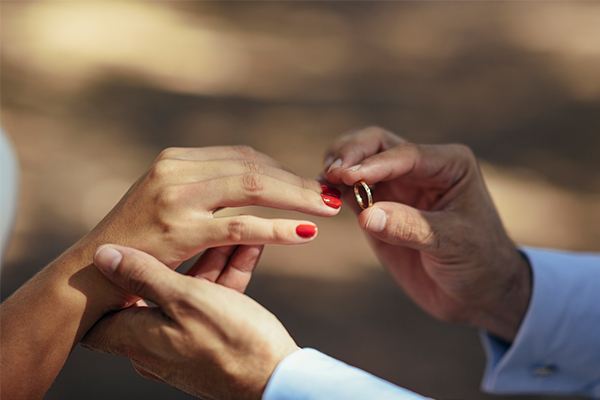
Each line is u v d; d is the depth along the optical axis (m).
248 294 3.40
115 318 1.07
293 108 6.45
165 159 1.16
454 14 10.52
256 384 0.99
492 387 1.56
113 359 2.79
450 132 6.20
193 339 0.99
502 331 1.55
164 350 1.02
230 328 0.98
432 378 2.93
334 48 8.55
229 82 6.99
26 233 3.68
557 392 1.58
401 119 6.45
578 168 5.50
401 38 9.22
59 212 3.96
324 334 3.16
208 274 1.19
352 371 0.96
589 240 4.29
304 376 0.95
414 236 1.25
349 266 3.75
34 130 5.15
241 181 1.11
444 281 1.45
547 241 4.21
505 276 1.44
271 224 1.06
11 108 5.50
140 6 9.16
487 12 10.66
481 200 1.39
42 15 8.16
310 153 5.39
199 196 1.10
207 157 1.20
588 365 1.50
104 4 8.98
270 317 1.01
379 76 7.66
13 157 1.54
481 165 5.43
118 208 1.15
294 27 9.27
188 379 1.04
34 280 1.14
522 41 9.25
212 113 6.10
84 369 2.69
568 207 4.75
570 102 7.11
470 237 1.34
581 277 1.47
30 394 1.09
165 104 6.17
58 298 1.10
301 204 1.13
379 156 1.28
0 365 1.06
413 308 3.43
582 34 9.52
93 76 6.56
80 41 7.48
